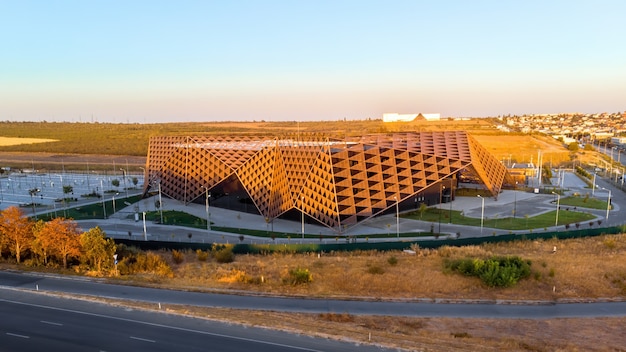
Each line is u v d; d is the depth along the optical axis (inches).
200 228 2925.7
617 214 3191.4
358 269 1886.1
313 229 2888.8
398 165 3125.0
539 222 2957.7
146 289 1696.6
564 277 1801.2
